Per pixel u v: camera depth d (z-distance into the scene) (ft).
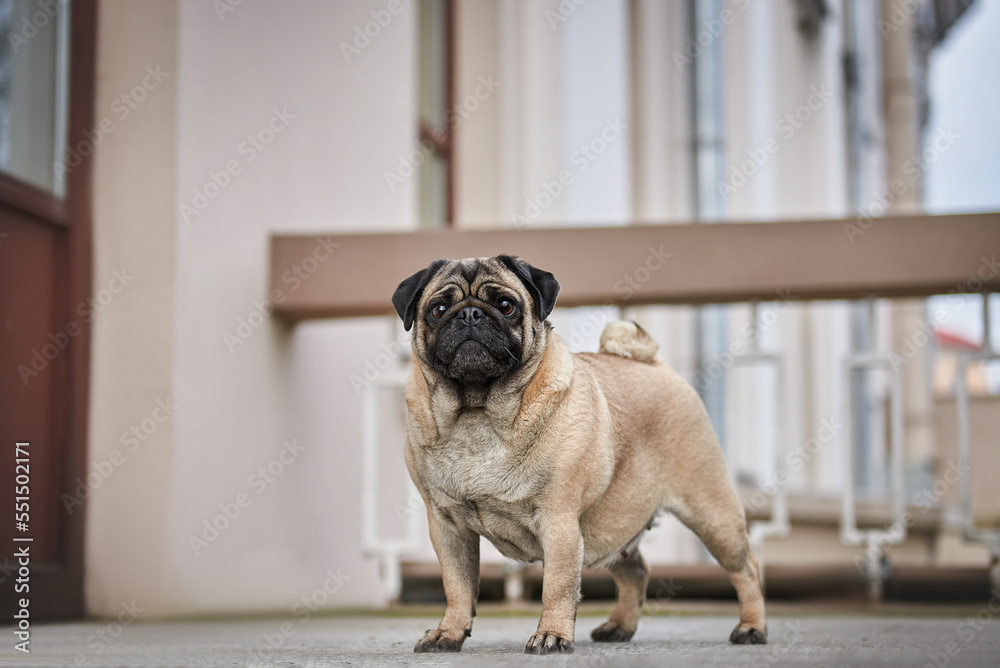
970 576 31.78
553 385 14.49
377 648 16.01
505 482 14.46
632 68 62.03
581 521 15.58
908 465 67.41
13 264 23.67
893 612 27.61
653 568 30.09
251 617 27.09
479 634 18.98
